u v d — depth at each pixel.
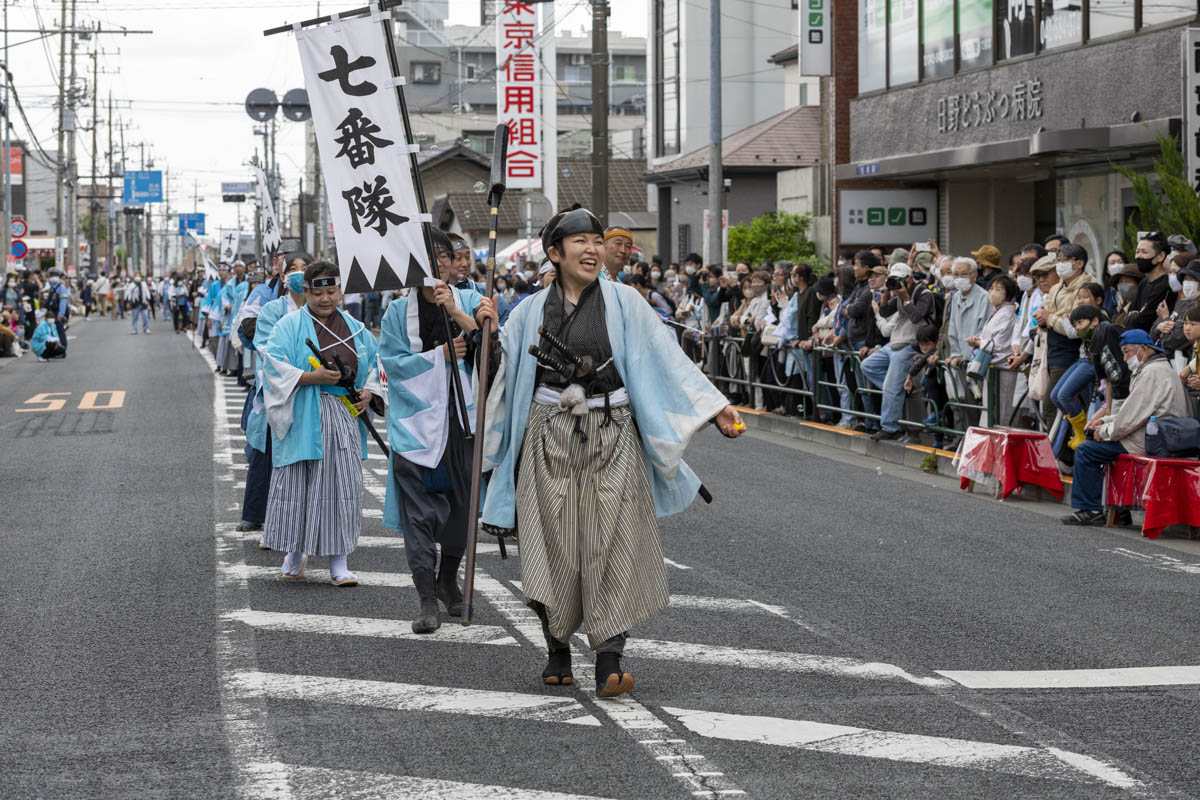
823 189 32.56
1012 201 23.44
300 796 4.53
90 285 59.09
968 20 21.31
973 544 9.26
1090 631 6.89
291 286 8.23
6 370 26.33
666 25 45.25
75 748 5.05
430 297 6.80
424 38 77.62
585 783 4.64
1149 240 11.25
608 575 5.54
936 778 4.70
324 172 6.75
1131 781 4.69
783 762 4.86
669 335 5.70
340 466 7.75
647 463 5.78
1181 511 9.46
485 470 5.97
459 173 55.91
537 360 5.59
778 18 43.94
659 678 5.99
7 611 7.33
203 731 5.25
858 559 8.72
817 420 15.61
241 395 20.28
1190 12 16.39
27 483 12.08
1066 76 18.77
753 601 7.54
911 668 6.17
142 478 12.29
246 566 8.50
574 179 56.59
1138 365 9.80
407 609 7.34
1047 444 11.11
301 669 6.14
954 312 12.74
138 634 6.82
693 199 39.25
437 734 5.19
